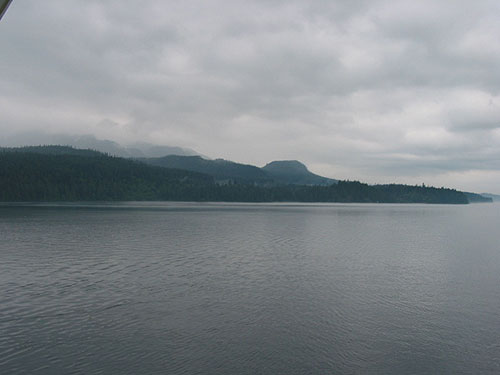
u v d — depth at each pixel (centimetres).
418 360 1842
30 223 9406
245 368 1738
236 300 2783
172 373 1684
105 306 2609
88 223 9544
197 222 10594
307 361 1814
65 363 1767
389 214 17850
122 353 1872
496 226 10775
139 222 10150
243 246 5691
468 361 1839
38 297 2811
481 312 2559
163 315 2433
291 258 4656
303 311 2544
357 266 4162
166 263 4222
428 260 4622
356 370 1738
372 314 2503
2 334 2100
